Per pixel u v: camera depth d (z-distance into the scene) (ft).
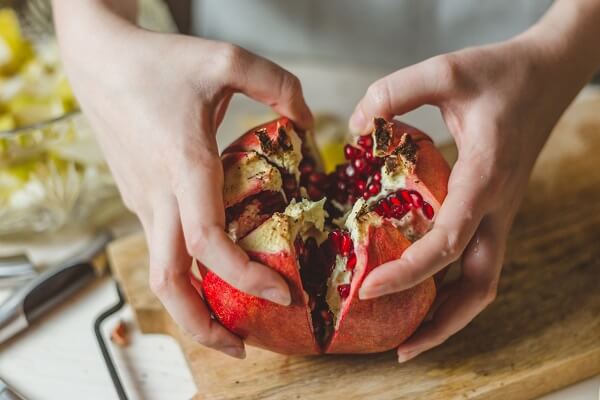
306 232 1.24
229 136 1.95
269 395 1.33
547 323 1.41
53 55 1.97
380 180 1.28
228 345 1.25
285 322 1.19
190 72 1.26
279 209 1.25
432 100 1.29
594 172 1.72
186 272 1.23
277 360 1.38
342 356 1.36
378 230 1.17
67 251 1.74
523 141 1.27
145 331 1.51
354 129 1.32
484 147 1.24
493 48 1.31
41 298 1.54
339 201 1.36
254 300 1.17
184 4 2.23
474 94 1.27
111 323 1.54
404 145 1.24
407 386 1.32
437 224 1.17
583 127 1.83
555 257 1.53
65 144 1.75
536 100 1.30
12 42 1.95
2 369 1.47
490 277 1.27
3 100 1.87
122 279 1.55
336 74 2.15
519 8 1.99
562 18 1.36
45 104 1.87
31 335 1.53
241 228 1.22
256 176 1.23
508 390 1.32
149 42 1.31
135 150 1.27
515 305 1.44
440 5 2.05
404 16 2.09
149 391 1.41
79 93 1.40
